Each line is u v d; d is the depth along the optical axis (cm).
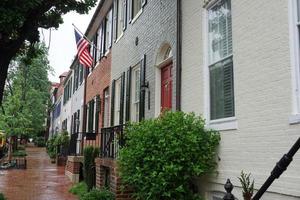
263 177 573
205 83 775
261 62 596
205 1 793
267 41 585
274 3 574
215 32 764
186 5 893
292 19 536
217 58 750
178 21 911
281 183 528
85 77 2142
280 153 542
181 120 730
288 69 538
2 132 2661
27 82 4166
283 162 380
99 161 1143
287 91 537
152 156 704
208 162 701
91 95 2025
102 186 1073
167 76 1012
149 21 1134
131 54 1300
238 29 664
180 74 888
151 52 1098
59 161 2597
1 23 839
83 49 1720
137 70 1273
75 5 1007
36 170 2216
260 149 585
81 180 1569
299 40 527
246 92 629
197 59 817
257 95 600
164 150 704
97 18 1903
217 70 746
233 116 680
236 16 673
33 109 4328
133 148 746
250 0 635
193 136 691
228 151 669
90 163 1300
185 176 698
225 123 684
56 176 1883
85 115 2141
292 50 532
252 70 616
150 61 1102
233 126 657
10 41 943
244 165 621
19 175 1927
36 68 4256
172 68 970
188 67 859
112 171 955
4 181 1656
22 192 1323
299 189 496
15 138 3728
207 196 728
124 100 1339
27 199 1174
